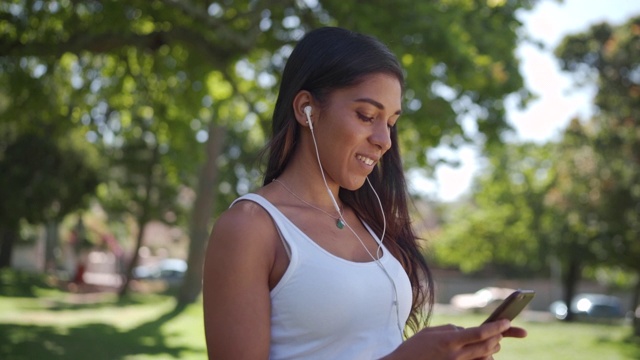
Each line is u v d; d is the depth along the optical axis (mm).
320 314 2061
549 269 47094
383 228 2564
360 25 11375
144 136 28781
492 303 36344
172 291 36875
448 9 12750
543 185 38219
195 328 17109
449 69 12125
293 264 2080
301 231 2143
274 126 2352
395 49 11336
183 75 12883
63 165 25266
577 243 31312
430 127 12438
